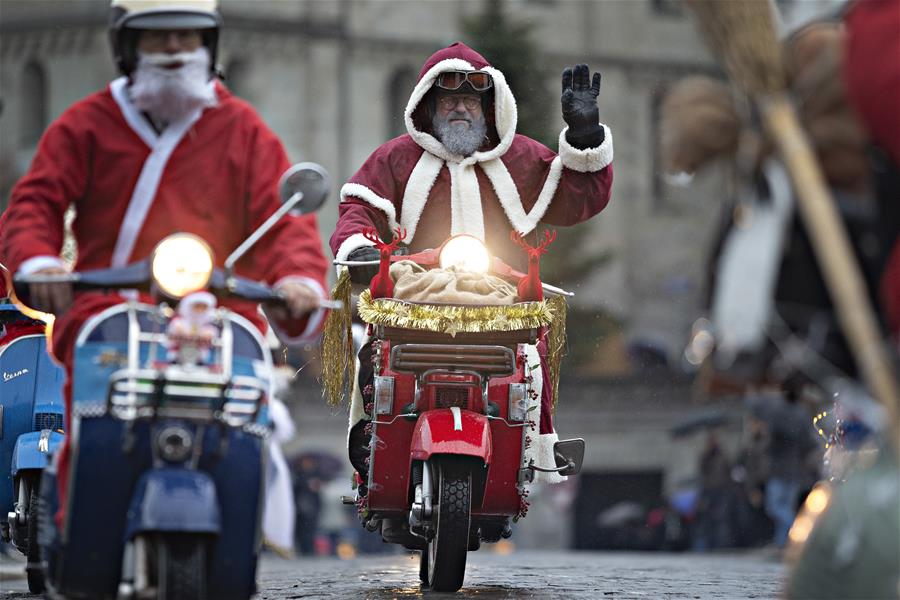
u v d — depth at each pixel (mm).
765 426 40188
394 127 123625
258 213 13531
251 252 13734
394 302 17203
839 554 10516
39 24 117438
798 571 10789
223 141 13680
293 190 12789
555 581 22219
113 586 12883
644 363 102250
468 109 19672
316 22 121312
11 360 18859
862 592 10414
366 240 18594
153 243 13555
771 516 40406
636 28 131875
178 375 12367
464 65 19453
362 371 18438
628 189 129250
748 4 10883
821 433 17047
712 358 11383
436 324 17078
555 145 96188
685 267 127562
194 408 12594
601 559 35562
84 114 13633
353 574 24188
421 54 123750
